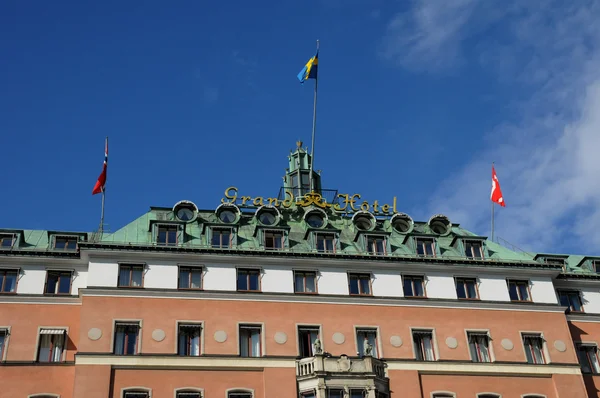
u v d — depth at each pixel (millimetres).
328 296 51469
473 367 50969
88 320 47438
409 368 49906
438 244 56875
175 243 51625
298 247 54188
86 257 50469
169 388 46219
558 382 51562
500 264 55312
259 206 57469
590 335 55781
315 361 47719
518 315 53812
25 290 49438
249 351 48875
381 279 53219
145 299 48844
